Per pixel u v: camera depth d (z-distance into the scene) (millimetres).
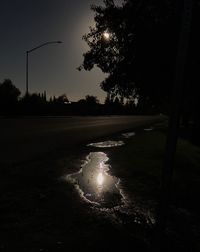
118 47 18000
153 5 15055
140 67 15516
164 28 13797
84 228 5438
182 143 23453
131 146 19750
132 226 5641
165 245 4820
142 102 21812
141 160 14031
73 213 6246
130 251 4586
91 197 7594
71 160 13219
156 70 14867
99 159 13992
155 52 14211
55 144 17984
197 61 12461
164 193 2400
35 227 5395
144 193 8203
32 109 55531
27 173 9961
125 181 9633
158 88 16656
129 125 48219
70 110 71812
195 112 20844
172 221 6117
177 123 2361
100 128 35969
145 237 5121
